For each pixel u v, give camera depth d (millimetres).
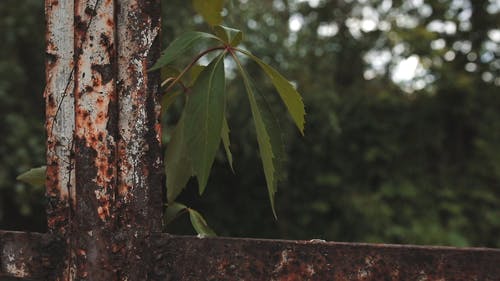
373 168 5473
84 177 688
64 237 712
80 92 696
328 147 5461
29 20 4637
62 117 725
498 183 5477
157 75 715
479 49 5559
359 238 5359
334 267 618
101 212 683
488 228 5430
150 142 705
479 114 5504
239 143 5156
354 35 5891
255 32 4727
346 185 5461
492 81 5598
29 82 4953
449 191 5406
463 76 5383
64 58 730
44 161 4633
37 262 715
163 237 685
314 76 5520
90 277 677
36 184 944
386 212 5309
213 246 664
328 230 5457
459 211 5387
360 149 5500
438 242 5219
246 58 4637
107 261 676
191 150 717
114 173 688
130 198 691
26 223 4980
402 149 5477
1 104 4594
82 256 683
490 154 5430
